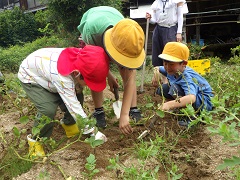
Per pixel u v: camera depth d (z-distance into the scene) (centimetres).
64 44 1021
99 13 303
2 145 291
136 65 242
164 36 495
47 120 232
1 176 249
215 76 430
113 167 210
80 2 939
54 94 268
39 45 1263
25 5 1842
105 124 324
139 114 324
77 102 252
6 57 1059
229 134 174
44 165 249
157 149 236
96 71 237
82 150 269
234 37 1223
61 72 246
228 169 231
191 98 297
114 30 243
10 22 1562
